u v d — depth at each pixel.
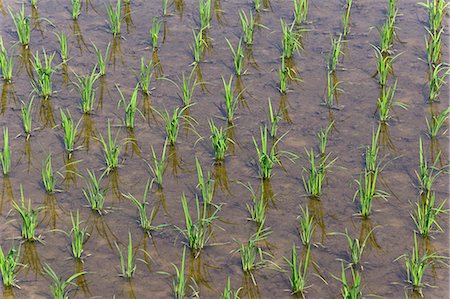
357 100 8.89
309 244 7.11
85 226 7.36
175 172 7.98
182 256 7.05
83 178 7.90
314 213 7.48
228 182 7.86
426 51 9.64
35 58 8.90
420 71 9.33
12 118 8.66
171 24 10.28
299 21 10.17
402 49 9.70
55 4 10.70
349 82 9.17
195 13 10.50
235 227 7.34
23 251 7.10
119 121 8.65
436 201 7.58
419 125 8.53
